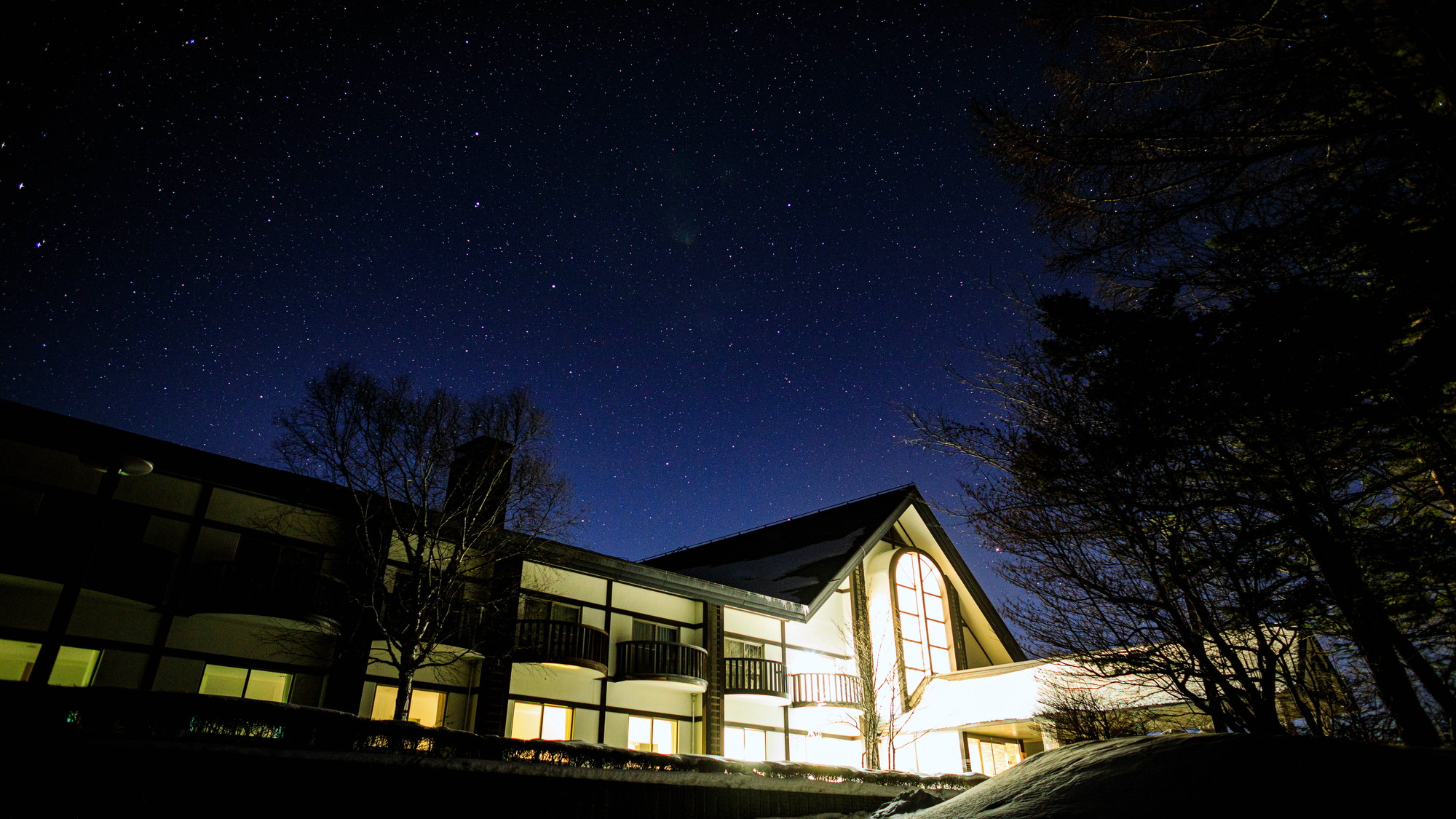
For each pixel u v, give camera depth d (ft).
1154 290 26.84
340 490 50.44
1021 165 28.45
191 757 27.35
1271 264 25.05
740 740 71.67
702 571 100.32
